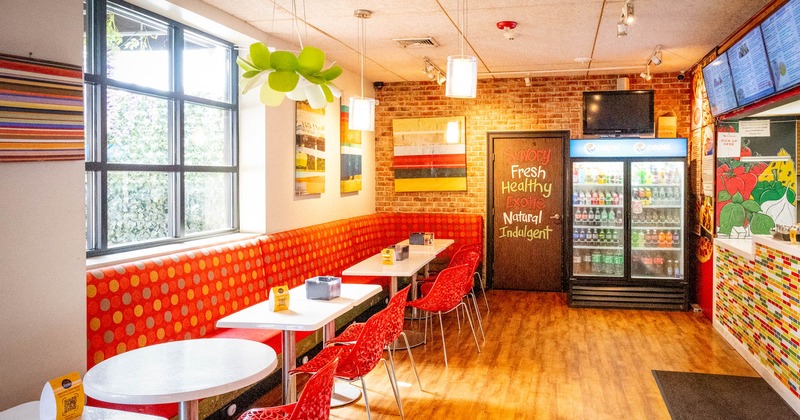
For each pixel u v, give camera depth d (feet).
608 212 26.45
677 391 15.90
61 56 10.68
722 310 21.09
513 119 29.48
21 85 9.95
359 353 12.11
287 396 12.75
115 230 14.99
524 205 29.86
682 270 25.32
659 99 27.78
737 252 19.29
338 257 23.62
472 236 29.40
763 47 16.57
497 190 30.12
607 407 14.94
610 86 28.40
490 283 30.42
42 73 10.27
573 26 19.35
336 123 25.84
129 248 15.24
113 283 12.69
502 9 17.34
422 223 29.96
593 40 21.39
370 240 27.63
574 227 26.45
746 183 22.20
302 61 10.73
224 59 19.63
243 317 12.42
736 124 22.15
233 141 19.86
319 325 11.95
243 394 15.35
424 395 15.80
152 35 16.19
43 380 10.47
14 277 9.98
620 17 17.98
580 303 25.93
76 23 10.93
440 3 16.71
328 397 8.79
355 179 27.94
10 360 9.95
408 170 30.73
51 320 10.60
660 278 25.34
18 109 9.91
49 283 10.55
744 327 18.66
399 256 20.08
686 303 25.13
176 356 10.03
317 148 23.72
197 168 17.97
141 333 13.16
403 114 30.68
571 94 28.84
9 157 9.77
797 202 21.91
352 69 27.02
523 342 20.65
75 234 11.00
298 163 22.04
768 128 21.88
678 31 20.03
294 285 19.75
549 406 15.01
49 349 10.57
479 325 22.88
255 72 10.78
